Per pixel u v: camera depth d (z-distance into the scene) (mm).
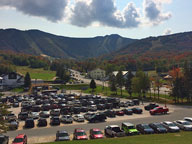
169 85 94250
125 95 89750
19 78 118562
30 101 63719
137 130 29812
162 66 198000
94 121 39219
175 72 78562
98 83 140500
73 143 23156
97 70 183625
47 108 52625
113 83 92500
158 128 29953
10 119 37156
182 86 65562
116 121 39438
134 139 24984
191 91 66375
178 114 46000
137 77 79938
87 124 37594
